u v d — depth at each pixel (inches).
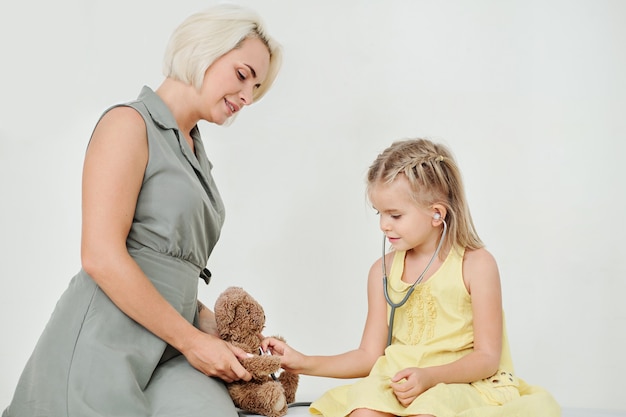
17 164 89.1
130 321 51.1
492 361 54.1
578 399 90.7
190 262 55.4
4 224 88.6
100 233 49.7
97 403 48.3
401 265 60.7
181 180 53.7
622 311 91.0
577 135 92.4
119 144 51.6
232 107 58.9
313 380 90.3
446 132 92.7
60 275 89.0
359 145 92.4
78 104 90.4
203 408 48.6
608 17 92.7
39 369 49.8
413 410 48.4
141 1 91.7
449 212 58.9
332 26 93.1
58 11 90.5
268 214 91.9
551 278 91.7
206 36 56.4
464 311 57.6
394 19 93.4
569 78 92.7
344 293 91.6
